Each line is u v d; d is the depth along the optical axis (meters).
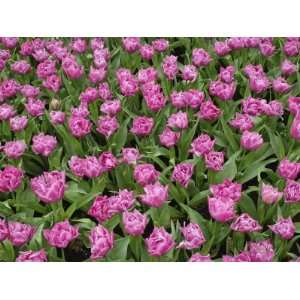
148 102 1.67
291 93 1.93
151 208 1.40
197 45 2.28
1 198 1.59
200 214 1.52
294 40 2.12
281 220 1.27
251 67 1.91
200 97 1.70
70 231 1.25
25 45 2.16
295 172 1.34
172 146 1.60
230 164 1.53
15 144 1.54
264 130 1.73
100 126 1.62
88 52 2.29
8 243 1.30
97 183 1.49
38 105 1.76
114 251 1.33
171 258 1.31
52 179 1.32
